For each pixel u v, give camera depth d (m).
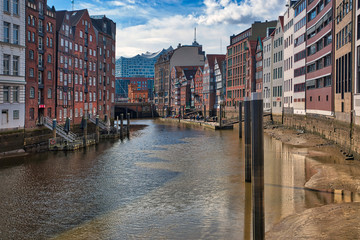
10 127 39.06
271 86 79.56
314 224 15.77
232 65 105.25
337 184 23.31
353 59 34.06
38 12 47.69
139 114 148.38
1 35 37.44
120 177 28.17
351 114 34.19
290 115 67.06
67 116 59.72
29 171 30.41
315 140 46.69
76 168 31.94
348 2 36.38
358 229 14.69
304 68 59.06
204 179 26.98
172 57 156.00
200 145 48.88
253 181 12.73
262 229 12.65
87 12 68.88
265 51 83.62
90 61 70.81
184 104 138.62
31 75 46.34
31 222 17.94
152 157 38.38
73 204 20.92
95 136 52.09
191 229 16.70
